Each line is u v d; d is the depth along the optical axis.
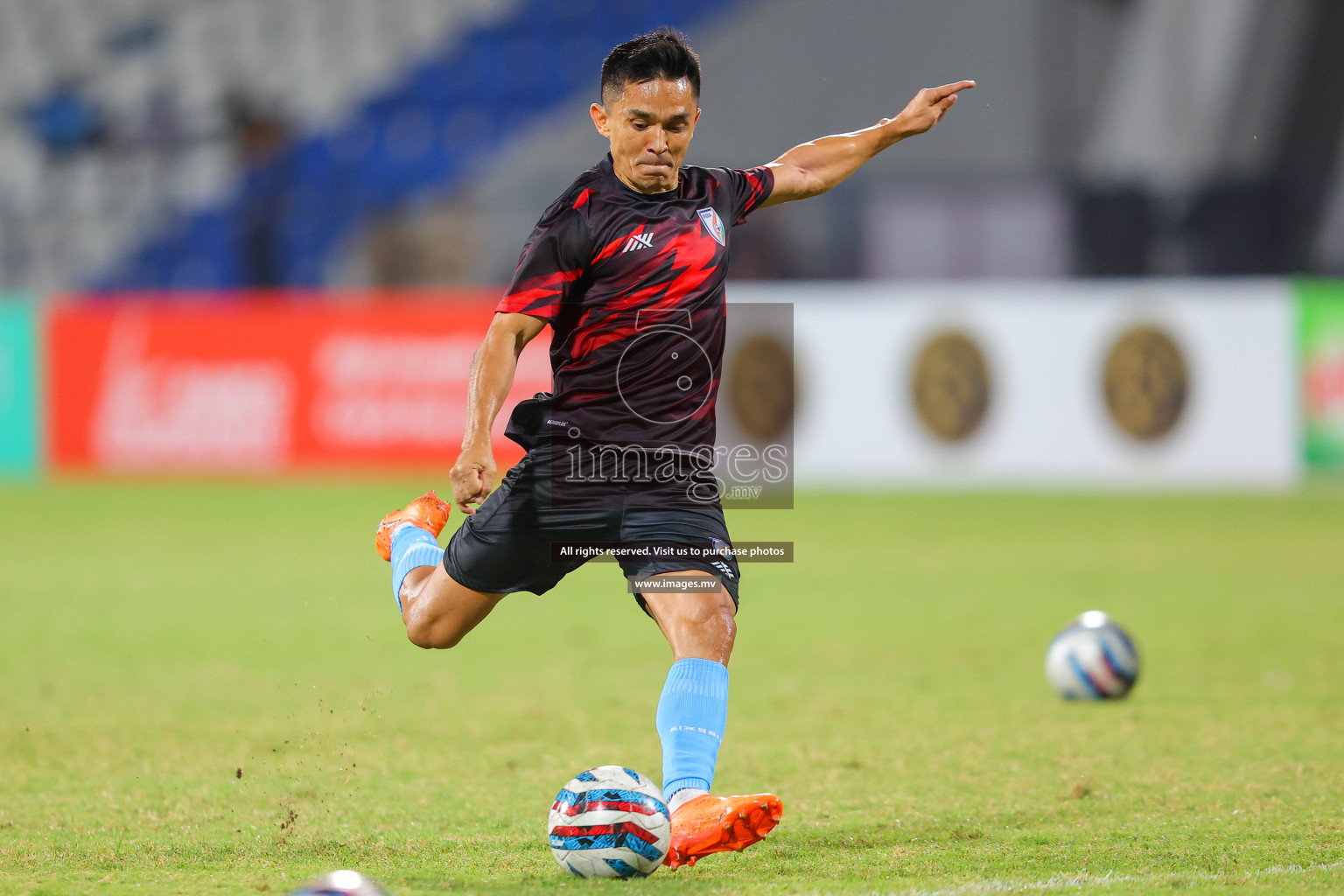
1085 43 73.56
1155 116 73.62
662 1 81.19
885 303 57.59
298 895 9.87
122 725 20.45
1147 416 57.28
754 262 68.38
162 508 50.16
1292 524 48.03
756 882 12.44
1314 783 16.36
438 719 20.91
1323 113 72.31
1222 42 73.00
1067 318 57.31
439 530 15.32
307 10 82.69
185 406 58.28
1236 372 57.03
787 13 75.56
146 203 76.88
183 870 13.13
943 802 15.74
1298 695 22.28
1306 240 71.81
